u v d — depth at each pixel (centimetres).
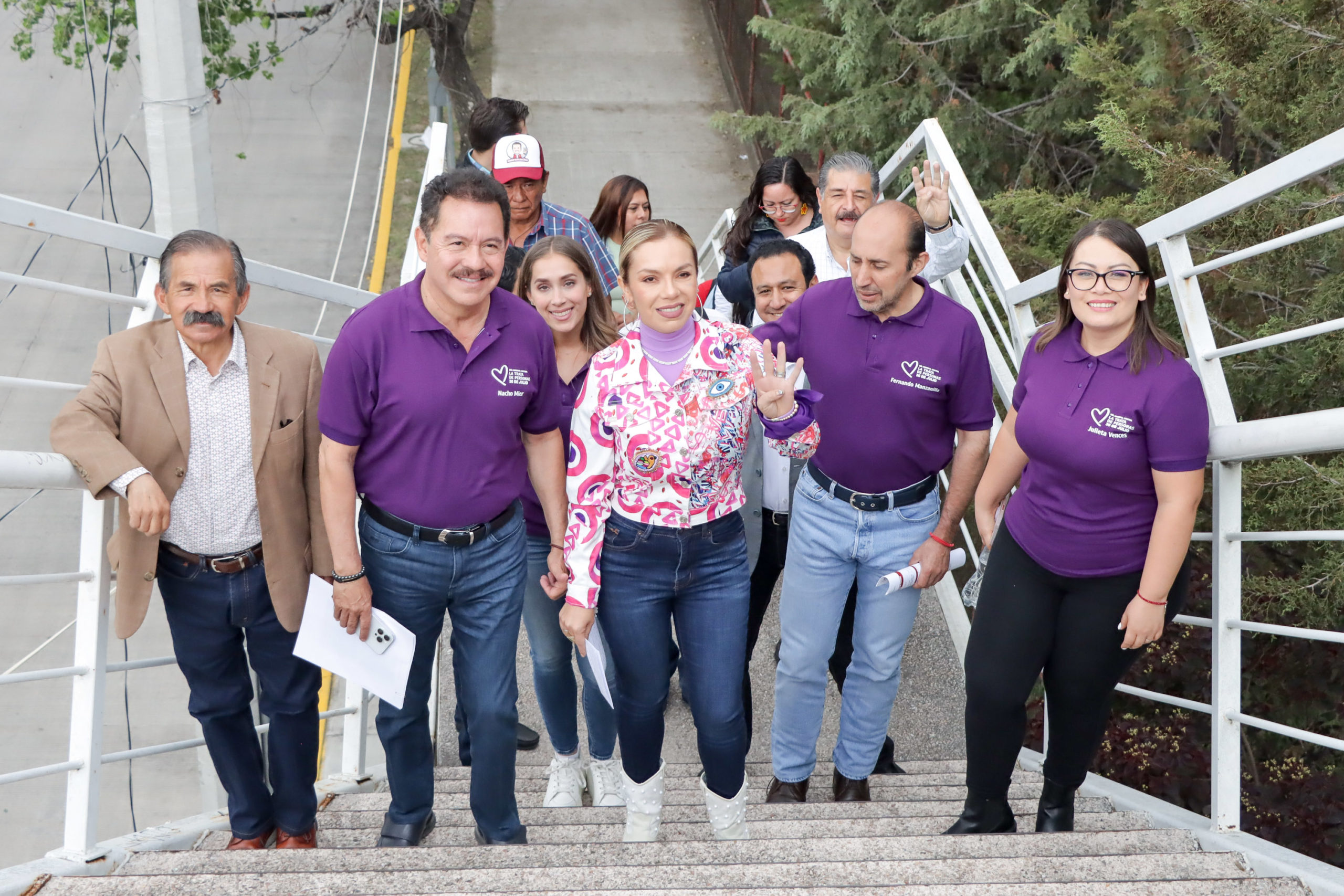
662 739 296
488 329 261
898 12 900
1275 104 515
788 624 340
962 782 398
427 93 1709
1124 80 638
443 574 273
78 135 1573
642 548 267
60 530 1089
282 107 1675
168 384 269
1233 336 529
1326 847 432
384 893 238
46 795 855
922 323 304
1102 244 254
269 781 333
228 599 282
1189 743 470
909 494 320
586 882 245
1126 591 275
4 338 1245
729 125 999
